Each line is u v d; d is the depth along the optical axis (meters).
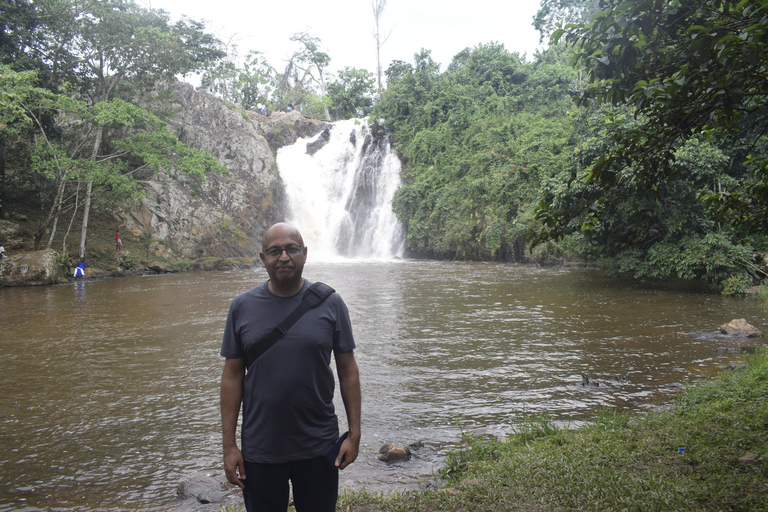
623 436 4.68
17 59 26.62
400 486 4.43
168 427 6.23
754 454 3.87
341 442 2.56
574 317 12.71
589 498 3.33
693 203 16.41
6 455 5.46
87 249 28.23
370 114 48.09
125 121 25.58
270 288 2.60
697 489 3.32
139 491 4.65
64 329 12.33
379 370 8.44
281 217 41.03
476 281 21.36
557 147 30.52
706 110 3.49
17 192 30.16
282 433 2.43
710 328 11.06
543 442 4.84
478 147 37.12
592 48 3.85
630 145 4.00
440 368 8.50
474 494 3.57
